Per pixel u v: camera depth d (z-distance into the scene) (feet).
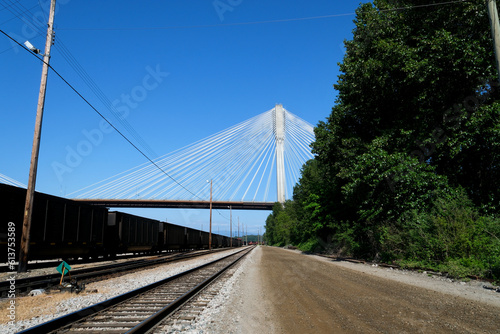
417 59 58.70
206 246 200.13
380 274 47.78
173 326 19.51
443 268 44.86
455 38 53.52
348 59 74.08
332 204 107.86
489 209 54.29
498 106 50.39
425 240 52.06
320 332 18.63
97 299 28.60
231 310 24.11
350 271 52.13
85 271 48.26
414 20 63.52
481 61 52.01
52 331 17.97
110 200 295.48
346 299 27.89
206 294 30.89
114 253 78.64
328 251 112.98
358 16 73.41
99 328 19.03
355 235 84.28
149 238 101.09
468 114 56.44
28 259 48.39
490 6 24.25
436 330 18.90
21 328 19.53
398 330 18.89
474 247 45.21
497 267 38.86
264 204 337.31
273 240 434.30
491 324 20.21
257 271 52.54
